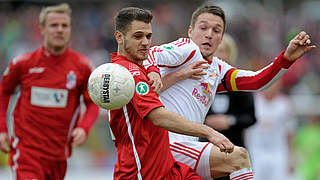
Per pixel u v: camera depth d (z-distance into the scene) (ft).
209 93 58.85
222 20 59.06
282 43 182.80
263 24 186.29
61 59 81.41
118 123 50.93
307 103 142.82
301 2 195.00
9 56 188.14
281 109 116.26
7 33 193.77
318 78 176.14
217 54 79.25
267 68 58.49
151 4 192.44
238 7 187.42
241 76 60.44
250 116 82.53
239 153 54.49
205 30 58.39
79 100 83.76
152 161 50.49
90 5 195.72
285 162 117.39
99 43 192.75
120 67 46.75
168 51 55.06
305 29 187.11
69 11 82.33
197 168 56.18
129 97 46.42
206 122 81.92
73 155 139.95
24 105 80.59
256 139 117.08
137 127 49.88
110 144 139.85
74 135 80.43
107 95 45.62
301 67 178.40
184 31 184.85
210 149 55.83
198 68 56.70
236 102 82.48
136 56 49.34
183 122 47.21
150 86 49.08
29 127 79.97
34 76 80.69
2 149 82.94
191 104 57.36
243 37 183.21
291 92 157.89
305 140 131.44
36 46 192.75
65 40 80.84
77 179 134.21
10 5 196.54
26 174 78.74
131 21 48.70
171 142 57.77
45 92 80.69
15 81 81.82
